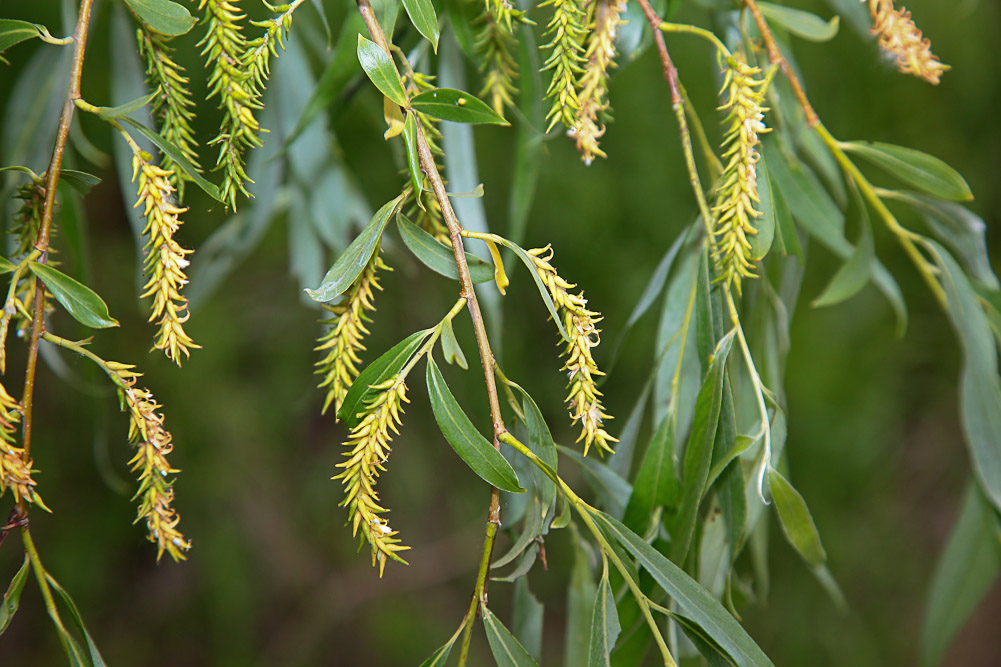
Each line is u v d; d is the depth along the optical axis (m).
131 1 0.59
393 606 1.89
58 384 1.69
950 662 1.79
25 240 0.60
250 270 1.77
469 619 0.60
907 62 0.64
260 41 0.59
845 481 1.71
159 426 0.59
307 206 0.79
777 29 0.70
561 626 1.90
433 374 0.59
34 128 0.73
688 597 0.61
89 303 0.59
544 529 0.62
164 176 0.59
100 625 1.79
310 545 1.89
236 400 1.71
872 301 1.67
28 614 1.79
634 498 0.65
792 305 0.71
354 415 0.60
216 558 1.78
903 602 1.73
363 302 0.61
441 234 0.62
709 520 0.67
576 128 0.61
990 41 1.55
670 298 0.68
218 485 1.72
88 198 1.71
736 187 0.62
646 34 0.66
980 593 0.72
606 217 1.63
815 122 0.67
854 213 1.39
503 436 0.59
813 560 0.64
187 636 1.81
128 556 1.81
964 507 0.72
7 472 0.58
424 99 0.59
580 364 0.59
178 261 0.59
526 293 1.73
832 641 1.68
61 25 1.30
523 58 0.68
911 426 1.81
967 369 0.69
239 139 0.59
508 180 1.60
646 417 1.67
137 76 0.73
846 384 1.66
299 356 1.77
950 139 1.63
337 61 0.66
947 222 0.69
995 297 0.70
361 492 0.59
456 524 1.93
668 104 1.57
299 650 1.83
